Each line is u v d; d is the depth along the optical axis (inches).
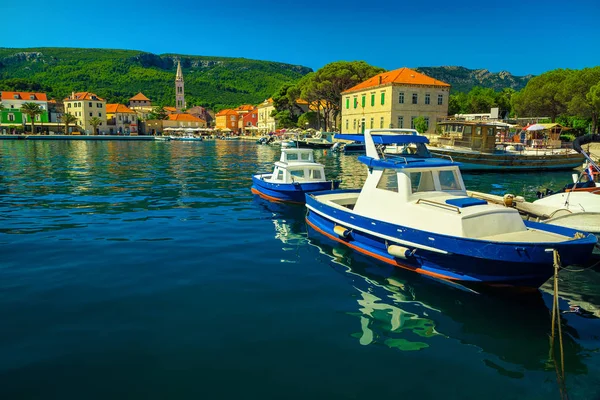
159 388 219.1
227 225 585.9
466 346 270.5
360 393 218.2
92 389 217.6
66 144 3174.2
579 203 562.3
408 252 393.7
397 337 279.3
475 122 1451.8
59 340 265.7
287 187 753.0
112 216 633.0
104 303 322.0
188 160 1793.8
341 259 440.8
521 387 227.5
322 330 285.7
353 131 2802.7
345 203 589.9
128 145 3186.5
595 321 311.9
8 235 516.1
